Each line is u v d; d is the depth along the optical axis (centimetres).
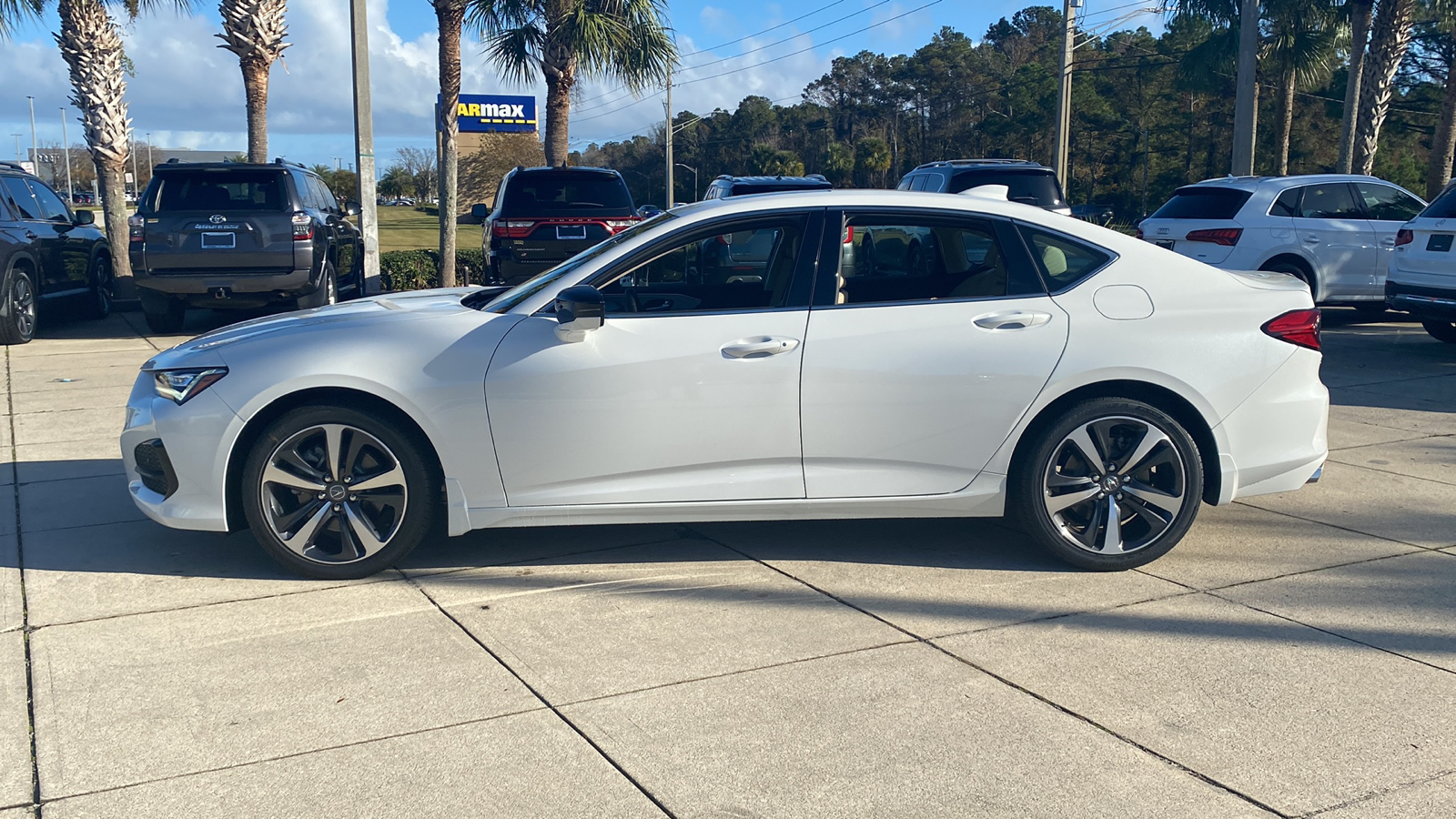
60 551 512
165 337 1226
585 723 345
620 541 530
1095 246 486
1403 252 1038
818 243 475
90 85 1470
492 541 531
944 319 468
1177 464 474
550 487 466
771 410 463
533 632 418
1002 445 471
